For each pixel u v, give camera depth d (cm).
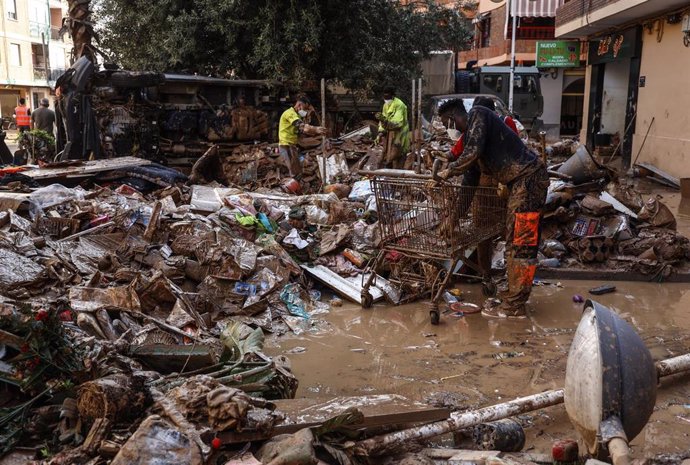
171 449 277
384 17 1717
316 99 1550
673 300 634
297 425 319
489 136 563
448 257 571
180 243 609
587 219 752
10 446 308
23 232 571
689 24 1453
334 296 645
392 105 1109
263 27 1487
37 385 334
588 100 2353
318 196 826
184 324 492
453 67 2192
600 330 293
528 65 3238
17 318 344
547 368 467
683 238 721
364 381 446
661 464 332
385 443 321
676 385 432
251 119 1230
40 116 1523
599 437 280
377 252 676
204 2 1551
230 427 301
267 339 533
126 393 308
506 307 588
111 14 1791
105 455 287
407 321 577
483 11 3753
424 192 576
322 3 1538
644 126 1731
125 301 486
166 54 1683
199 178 1012
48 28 5062
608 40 2038
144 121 1095
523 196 564
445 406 390
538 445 356
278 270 623
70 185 847
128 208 659
